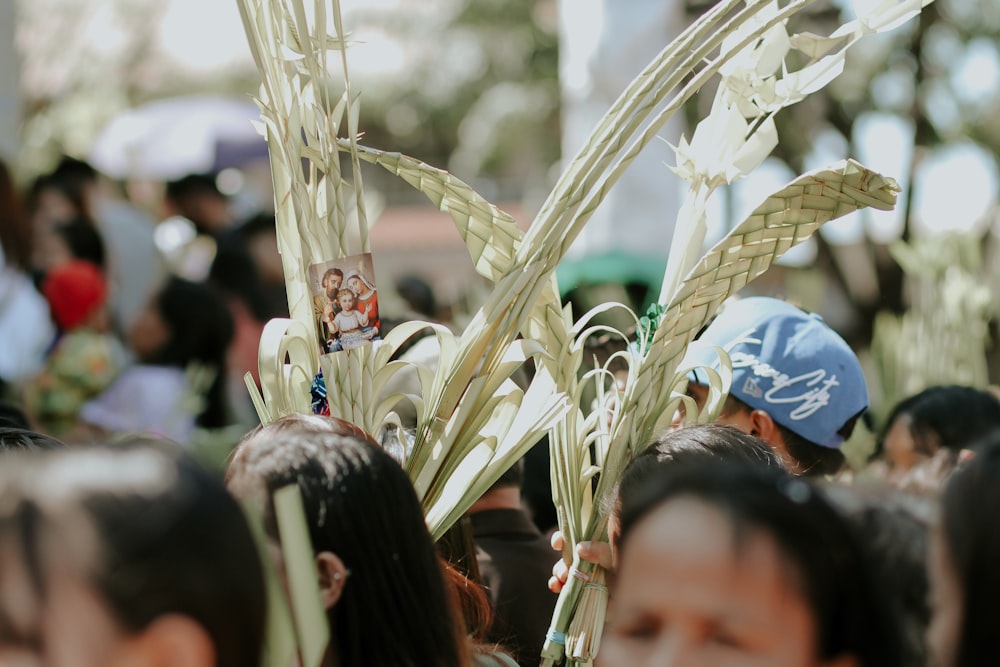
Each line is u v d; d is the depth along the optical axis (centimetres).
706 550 118
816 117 931
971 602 124
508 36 1448
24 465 102
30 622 96
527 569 245
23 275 449
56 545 95
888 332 498
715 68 188
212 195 646
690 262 213
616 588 127
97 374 436
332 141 195
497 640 232
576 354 208
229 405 465
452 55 1462
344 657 150
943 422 287
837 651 122
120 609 95
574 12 493
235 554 102
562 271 440
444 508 193
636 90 191
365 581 150
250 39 194
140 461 103
